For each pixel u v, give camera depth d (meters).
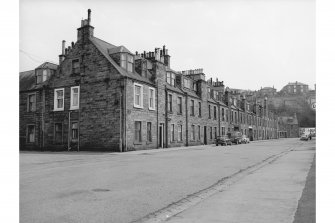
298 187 8.48
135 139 25.91
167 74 33.38
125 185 8.92
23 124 30.39
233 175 11.06
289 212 5.95
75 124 26.98
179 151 25.03
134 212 6.11
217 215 5.84
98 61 25.97
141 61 28.59
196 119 37.97
